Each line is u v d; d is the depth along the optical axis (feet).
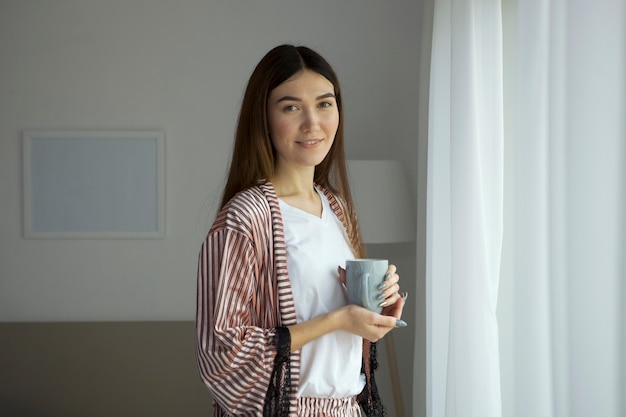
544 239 5.90
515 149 6.20
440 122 8.16
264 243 4.69
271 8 11.35
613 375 4.70
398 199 10.19
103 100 11.35
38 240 11.35
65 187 11.34
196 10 11.35
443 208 8.07
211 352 4.47
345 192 5.52
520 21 6.18
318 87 4.86
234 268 4.55
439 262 8.05
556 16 5.32
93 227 11.36
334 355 4.74
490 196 7.05
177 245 11.38
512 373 7.00
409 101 11.28
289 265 4.81
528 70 6.05
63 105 11.34
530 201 5.94
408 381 11.07
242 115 5.02
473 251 6.97
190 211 11.39
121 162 11.35
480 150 7.11
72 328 10.90
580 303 4.87
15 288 11.33
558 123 5.24
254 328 4.49
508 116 7.18
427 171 8.59
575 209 4.91
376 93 11.31
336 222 5.31
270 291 4.67
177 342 10.90
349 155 11.30
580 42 4.92
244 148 4.99
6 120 11.30
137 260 11.39
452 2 7.38
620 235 4.61
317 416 4.78
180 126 11.35
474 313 6.91
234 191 5.03
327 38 11.34
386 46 11.32
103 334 10.88
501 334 7.06
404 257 11.12
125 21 11.34
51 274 11.34
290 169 5.08
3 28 11.27
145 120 11.35
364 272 4.71
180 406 10.62
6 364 10.69
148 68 11.35
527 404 5.87
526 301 5.90
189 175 11.37
